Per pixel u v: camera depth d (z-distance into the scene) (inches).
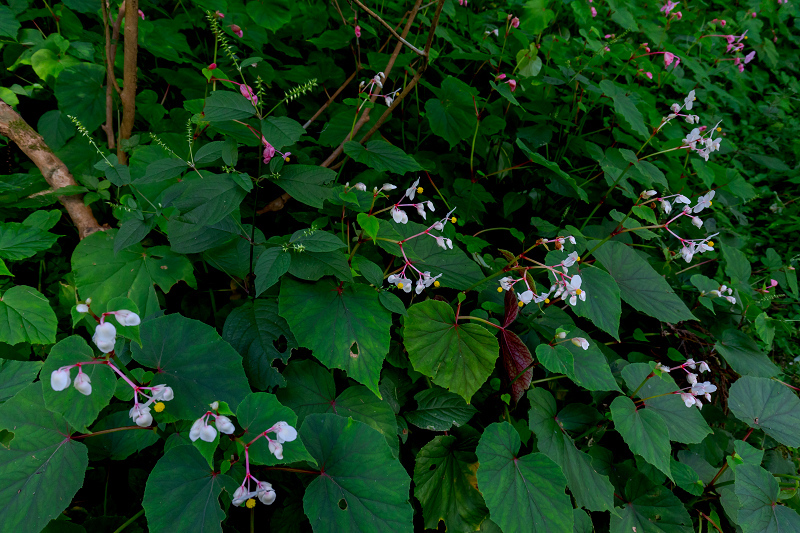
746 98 64.0
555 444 25.2
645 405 27.0
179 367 20.5
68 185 26.5
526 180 38.1
